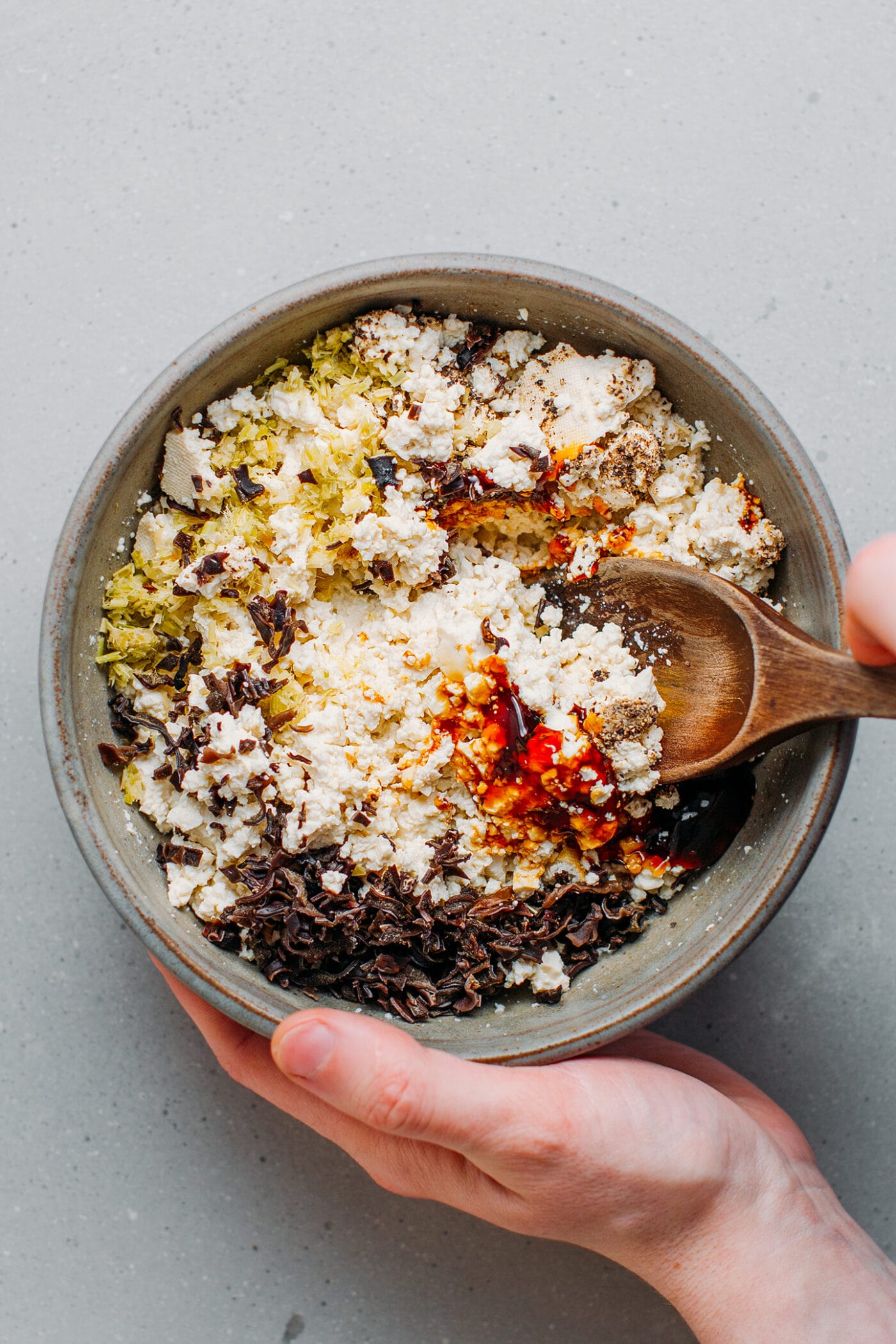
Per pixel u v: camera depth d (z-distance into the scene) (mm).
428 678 490
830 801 451
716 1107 486
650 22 558
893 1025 554
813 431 555
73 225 554
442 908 481
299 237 553
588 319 476
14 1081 551
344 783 476
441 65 557
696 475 495
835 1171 549
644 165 557
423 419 481
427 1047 456
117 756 475
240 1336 549
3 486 549
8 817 548
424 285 470
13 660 547
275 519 483
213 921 475
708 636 473
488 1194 488
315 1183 554
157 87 557
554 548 506
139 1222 551
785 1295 480
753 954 555
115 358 551
